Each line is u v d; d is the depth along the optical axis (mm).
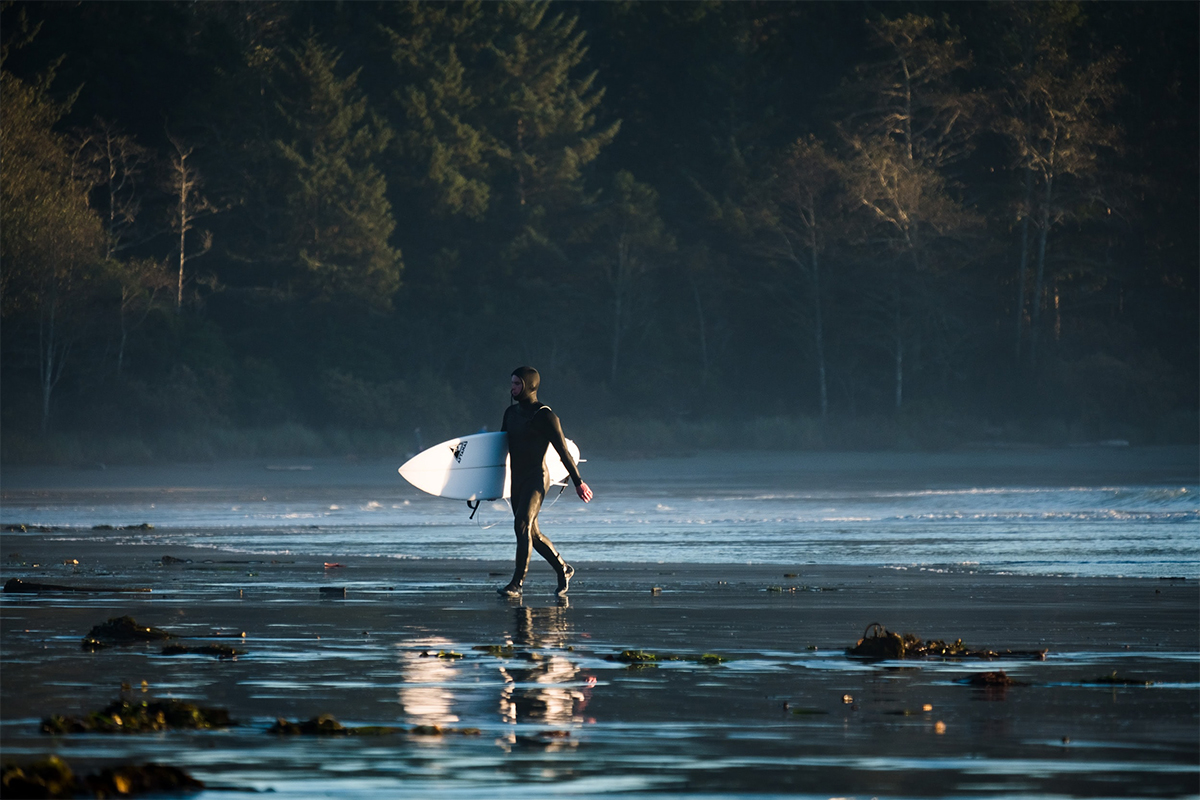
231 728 19359
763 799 15297
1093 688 23391
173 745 18078
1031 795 15477
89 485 173625
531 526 42969
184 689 22859
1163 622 34250
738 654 27906
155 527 88188
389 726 19453
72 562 56438
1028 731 19297
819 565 55562
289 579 48094
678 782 16078
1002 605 38656
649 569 53719
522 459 44781
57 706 21125
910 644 27875
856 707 21344
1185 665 26391
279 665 25875
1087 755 17672
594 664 26344
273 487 164000
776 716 20453
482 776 16359
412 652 27922
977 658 27391
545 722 19906
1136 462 199250
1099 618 35219
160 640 29875
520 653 27906
